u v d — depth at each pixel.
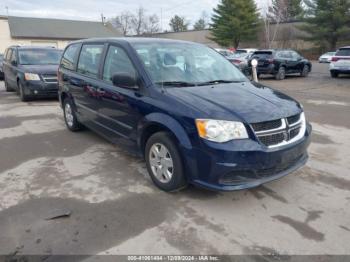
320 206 3.43
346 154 5.01
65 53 6.42
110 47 4.70
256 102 3.50
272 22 44.62
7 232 2.96
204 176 3.23
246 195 3.66
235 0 42.31
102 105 4.73
